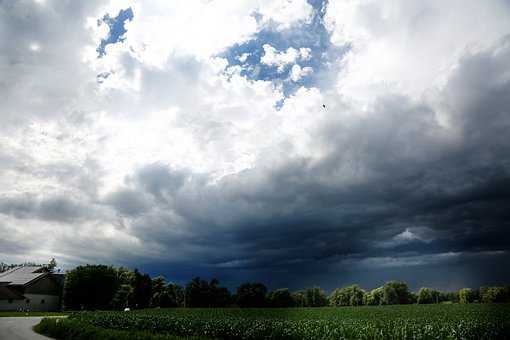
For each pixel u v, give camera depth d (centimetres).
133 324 3347
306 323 3250
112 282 8594
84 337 2450
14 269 10088
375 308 8400
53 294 9094
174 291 12244
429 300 15138
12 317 5144
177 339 2298
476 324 3173
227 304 11938
